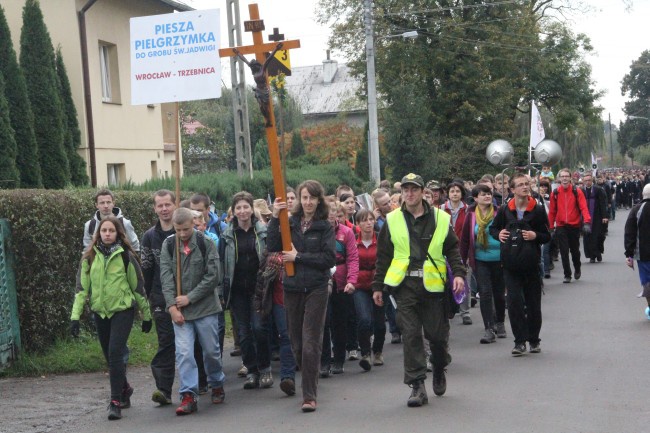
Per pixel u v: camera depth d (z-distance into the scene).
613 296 15.37
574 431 6.83
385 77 39.53
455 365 9.89
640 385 8.40
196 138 42.66
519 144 42.25
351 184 29.05
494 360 10.11
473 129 40.97
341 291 9.69
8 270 10.09
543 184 19.00
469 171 37.72
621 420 7.11
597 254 21.62
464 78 40.53
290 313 8.21
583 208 17.62
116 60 22.91
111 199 10.12
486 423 7.18
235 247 9.08
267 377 9.20
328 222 8.25
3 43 17.08
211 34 8.95
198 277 8.20
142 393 9.18
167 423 7.75
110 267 8.09
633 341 10.88
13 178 15.87
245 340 9.12
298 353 8.25
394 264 7.98
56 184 18.25
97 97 21.67
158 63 9.06
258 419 7.73
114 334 8.06
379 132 33.12
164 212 8.53
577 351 10.38
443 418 7.41
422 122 30.77
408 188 7.96
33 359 10.29
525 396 8.13
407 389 8.79
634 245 12.49
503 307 11.67
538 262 10.20
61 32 20.91
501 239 10.27
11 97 17.08
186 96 9.01
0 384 9.66
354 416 7.66
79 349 10.77
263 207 10.99
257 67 8.35
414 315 7.95
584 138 66.06
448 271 8.03
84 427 7.72
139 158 24.11
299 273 8.11
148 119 24.86
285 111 50.88
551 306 14.39
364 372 9.90
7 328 10.01
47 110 18.23
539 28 44.50
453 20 39.69
